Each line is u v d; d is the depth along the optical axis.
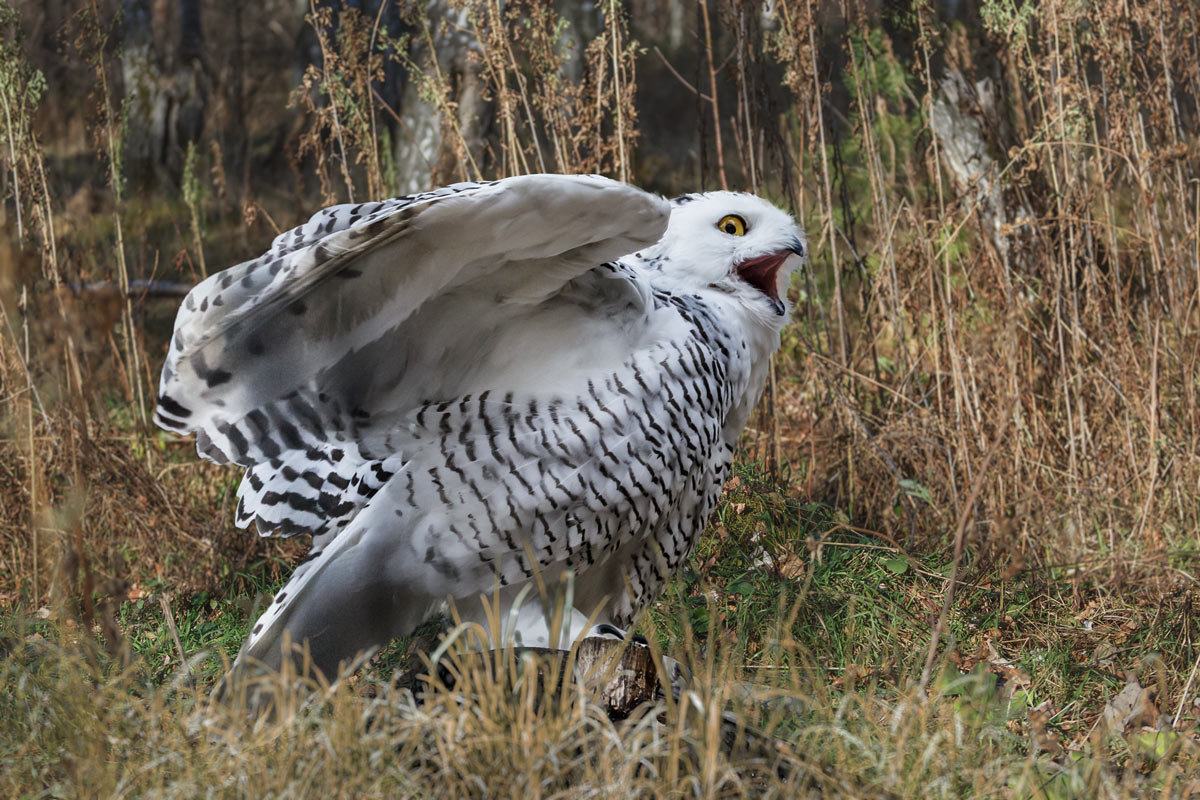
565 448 5.22
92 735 4.60
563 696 4.63
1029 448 8.72
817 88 8.89
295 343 5.11
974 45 10.34
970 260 9.20
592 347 5.30
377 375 5.29
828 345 9.25
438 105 8.99
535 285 5.10
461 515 5.23
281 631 5.23
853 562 7.64
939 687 5.89
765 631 6.74
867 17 9.50
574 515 5.27
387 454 5.39
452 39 12.28
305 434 5.38
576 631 5.45
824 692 5.27
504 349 5.32
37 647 5.67
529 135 11.95
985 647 6.92
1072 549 8.37
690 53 21.61
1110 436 8.87
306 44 22.19
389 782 4.35
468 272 5.04
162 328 12.77
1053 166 8.90
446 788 4.42
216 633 6.98
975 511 8.18
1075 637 7.15
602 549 5.42
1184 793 5.05
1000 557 7.95
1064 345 8.80
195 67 19.80
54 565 7.04
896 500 8.77
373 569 5.23
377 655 6.12
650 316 5.40
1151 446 8.29
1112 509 8.34
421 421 5.35
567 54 8.97
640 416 5.29
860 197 11.51
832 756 4.88
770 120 9.12
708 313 5.70
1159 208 9.49
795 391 10.12
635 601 5.86
